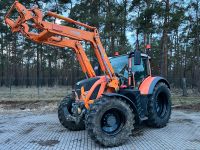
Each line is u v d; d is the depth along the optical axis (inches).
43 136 355.9
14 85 1537.9
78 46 374.9
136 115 346.0
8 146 311.0
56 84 1491.1
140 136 349.4
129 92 363.3
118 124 319.0
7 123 455.8
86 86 344.8
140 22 951.0
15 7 337.1
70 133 372.2
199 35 1333.7
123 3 1083.9
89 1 1092.5
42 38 349.7
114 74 358.9
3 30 1299.2
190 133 358.9
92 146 307.7
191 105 626.8
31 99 755.4
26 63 1951.3
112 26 1039.6
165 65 1055.6
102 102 309.7
